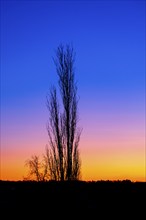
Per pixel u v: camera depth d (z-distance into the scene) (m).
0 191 25.08
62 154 30.52
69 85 31.38
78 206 23.58
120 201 23.97
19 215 22.56
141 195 24.16
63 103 31.14
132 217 22.30
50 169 30.52
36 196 24.44
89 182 26.30
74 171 30.36
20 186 25.83
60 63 31.56
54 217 22.55
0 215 22.69
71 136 30.77
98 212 22.86
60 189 25.20
